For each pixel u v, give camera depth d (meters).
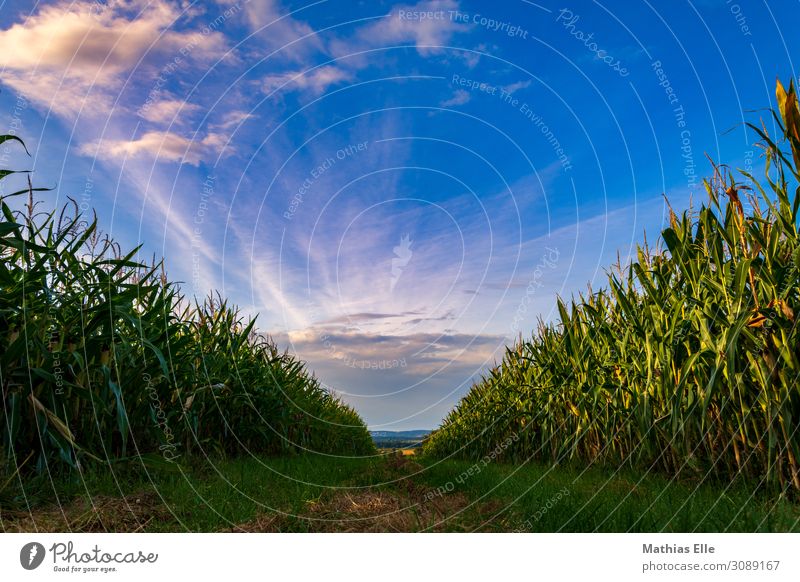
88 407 4.51
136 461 4.54
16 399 3.78
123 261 4.56
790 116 3.41
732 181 3.96
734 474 4.02
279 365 9.30
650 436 5.11
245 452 7.53
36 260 4.21
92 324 4.47
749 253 3.88
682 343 4.57
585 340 6.56
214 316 7.58
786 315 3.56
